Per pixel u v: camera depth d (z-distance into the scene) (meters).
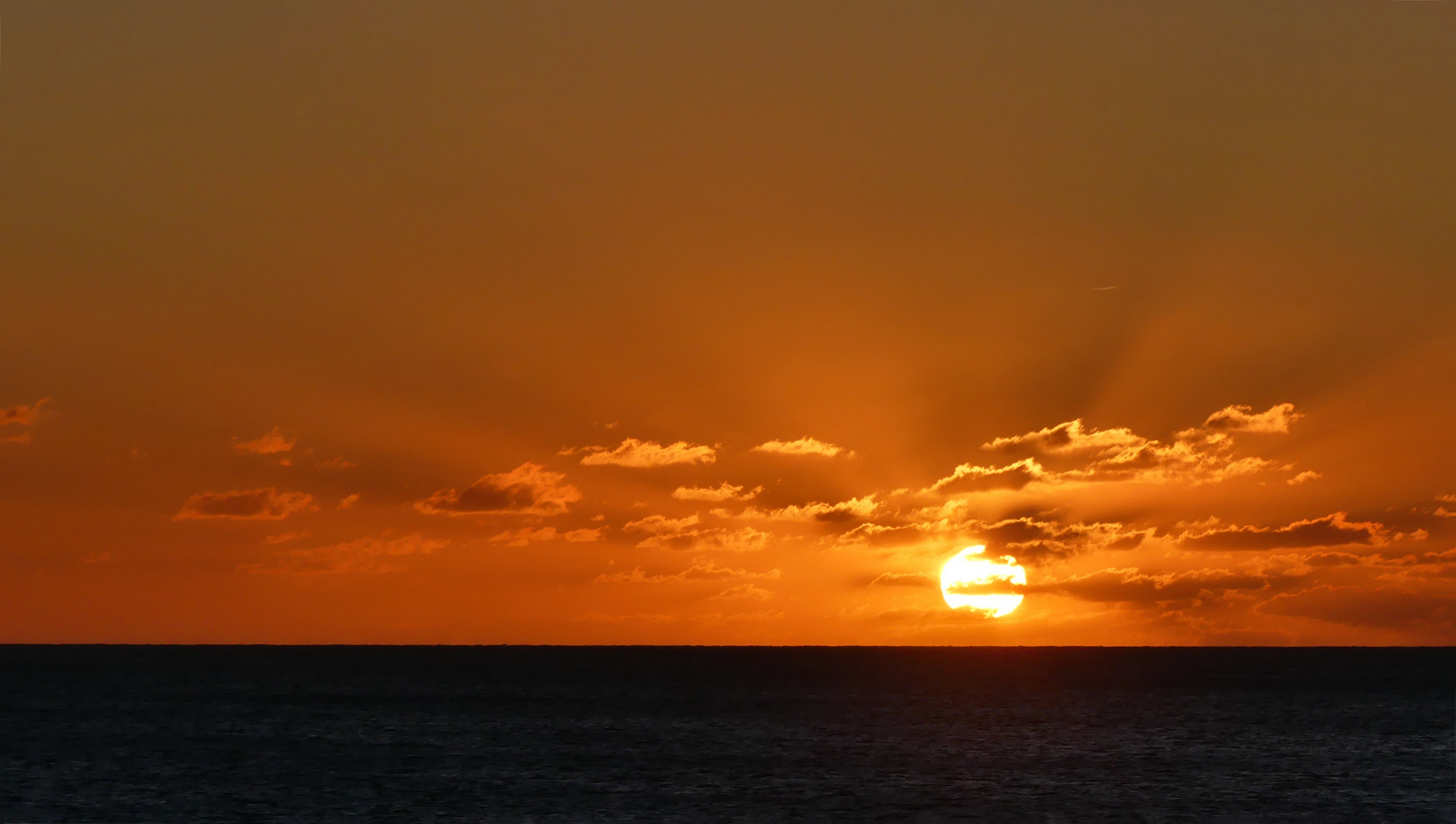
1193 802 82.44
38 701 161.50
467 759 101.94
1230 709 156.62
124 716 138.75
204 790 84.62
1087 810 79.12
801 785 88.06
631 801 81.31
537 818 75.56
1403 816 78.12
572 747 110.94
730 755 105.69
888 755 105.25
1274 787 88.31
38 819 74.56
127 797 81.88
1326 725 133.00
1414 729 128.38
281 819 74.75
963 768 97.62
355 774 92.62
